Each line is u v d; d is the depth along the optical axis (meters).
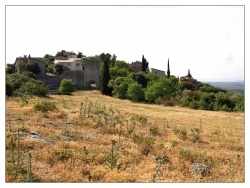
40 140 16.88
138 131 23.31
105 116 28.27
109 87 79.06
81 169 13.32
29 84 52.69
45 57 123.50
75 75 86.44
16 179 11.70
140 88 73.00
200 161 16.28
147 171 14.04
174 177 13.53
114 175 12.64
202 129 29.52
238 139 24.58
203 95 67.25
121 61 107.50
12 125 19.45
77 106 36.97
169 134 23.95
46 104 27.30
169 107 64.06
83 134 19.75
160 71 128.25
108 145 17.69
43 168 13.17
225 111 63.41
